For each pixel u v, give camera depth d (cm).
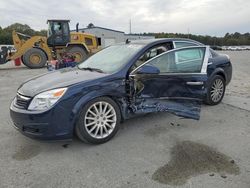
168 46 482
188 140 409
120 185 294
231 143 396
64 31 1680
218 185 290
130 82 421
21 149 385
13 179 308
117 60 450
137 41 498
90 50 1789
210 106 597
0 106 631
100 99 395
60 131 366
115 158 355
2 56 1592
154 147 386
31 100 367
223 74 611
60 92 364
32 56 1616
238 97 688
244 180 299
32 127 361
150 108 442
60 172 322
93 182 300
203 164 335
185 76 470
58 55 1628
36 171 325
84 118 380
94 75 409
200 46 516
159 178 305
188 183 295
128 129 457
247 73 1331
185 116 457
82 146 393
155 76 441
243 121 495
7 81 1062
